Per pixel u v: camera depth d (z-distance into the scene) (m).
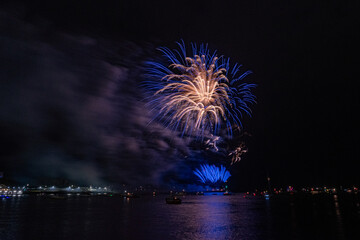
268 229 33.62
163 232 33.38
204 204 104.06
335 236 28.02
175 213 62.53
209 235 30.66
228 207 82.00
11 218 51.72
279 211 61.19
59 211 70.19
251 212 61.16
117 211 69.88
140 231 34.31
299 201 107.38
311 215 48.97
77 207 88.00
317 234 29.19
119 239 29.05
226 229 34.88
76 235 31.62
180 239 28.61
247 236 29.31
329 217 44.66
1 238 30.09
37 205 98.81
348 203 82.56
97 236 30.91
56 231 34.72
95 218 51.25
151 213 63.00
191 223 42.09
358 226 34.06
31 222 44.59
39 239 29.39
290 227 34.69
